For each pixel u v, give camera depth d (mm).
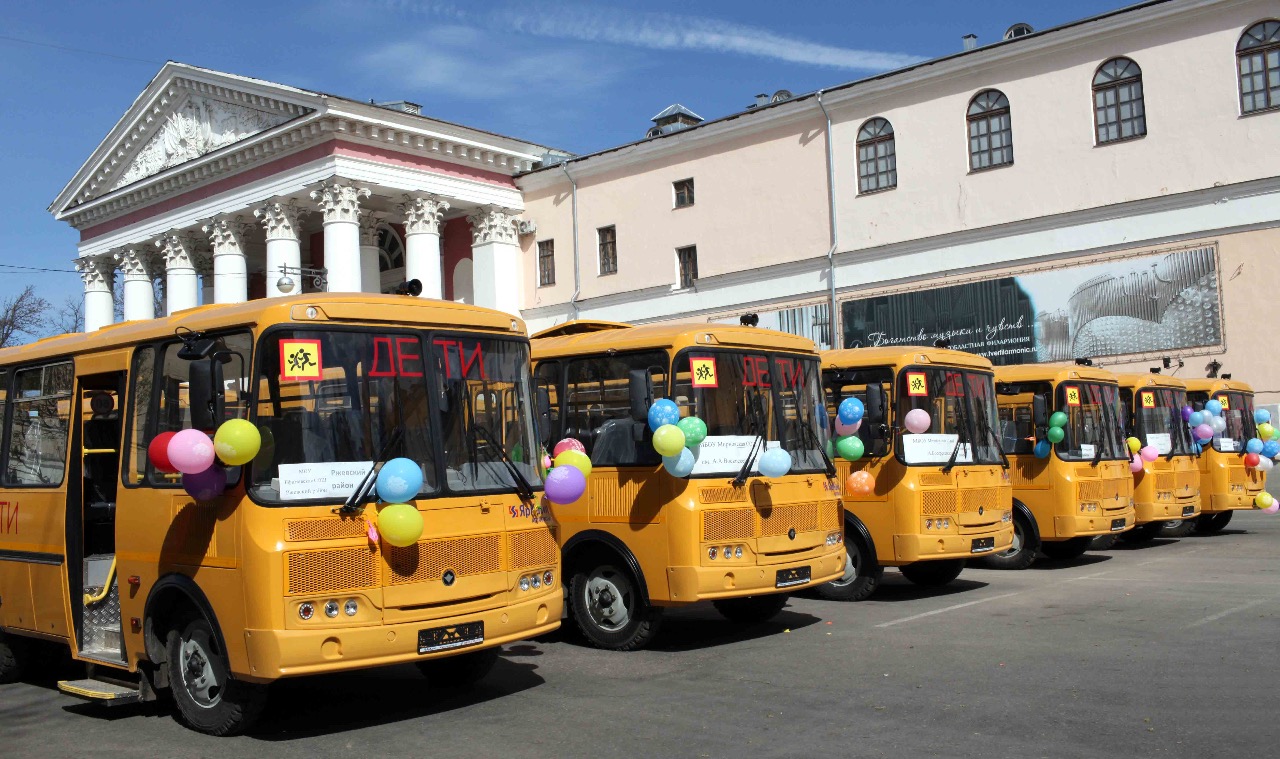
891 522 12336
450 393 7746
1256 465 19594
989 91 30109
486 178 40125
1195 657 8766
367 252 40312
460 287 41781
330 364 7258
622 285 38219
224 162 38844
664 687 8445
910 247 31172
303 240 46062
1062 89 28812
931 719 7152
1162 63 27312
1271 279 25453
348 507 7059
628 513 10023
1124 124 27938
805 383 10906
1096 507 14930
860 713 7379
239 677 6977
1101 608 11383
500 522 7770
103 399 8930
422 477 7383
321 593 6898
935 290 30656
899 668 8758
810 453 10719
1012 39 29422
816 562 10398
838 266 32688
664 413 9562
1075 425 15000
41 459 9039
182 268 42094
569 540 10438
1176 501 17828
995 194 29828
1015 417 15234
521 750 6809
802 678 8555
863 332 32094
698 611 12617
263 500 6906
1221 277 26125
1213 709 7168
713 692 8195
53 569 8711
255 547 6852
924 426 12375
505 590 7734
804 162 33688
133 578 7891
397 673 9375
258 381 7074
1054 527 14766
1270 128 25797
